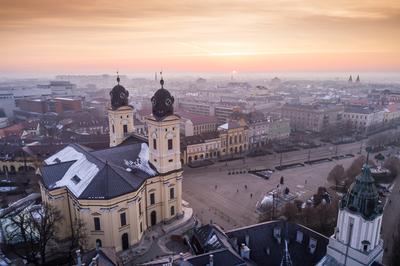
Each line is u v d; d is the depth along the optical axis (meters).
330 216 85.31
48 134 179.38
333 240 50.19
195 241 64.31
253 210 101.69
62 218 72.56
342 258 49.19
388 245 80.81
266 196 109.69
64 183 76.56
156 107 81.62
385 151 173.88
